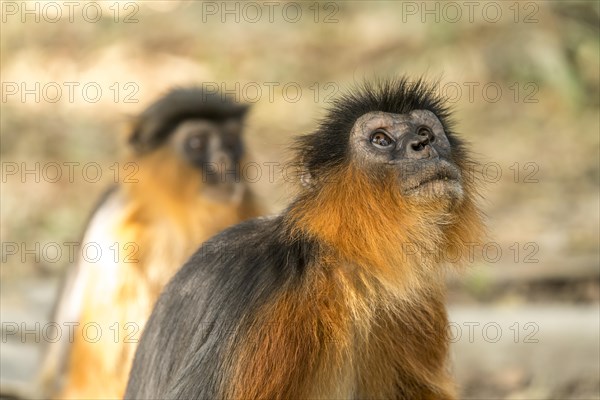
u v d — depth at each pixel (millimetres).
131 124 15984
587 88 28828
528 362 16875
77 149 27297
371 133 10000
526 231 21453
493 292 19078
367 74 30484
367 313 9930
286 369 9578
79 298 15359
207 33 34875
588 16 29719
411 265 9992
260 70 32188
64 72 32469
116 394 14742
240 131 16031
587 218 21938
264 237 10273
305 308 9672
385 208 9812
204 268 10336
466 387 16688
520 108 28266
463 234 10281
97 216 15898
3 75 32094
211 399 9648
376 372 10414
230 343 9688
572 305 18281
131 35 34844
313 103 29344
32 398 15945
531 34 29156
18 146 27859
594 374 16672
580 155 25516
